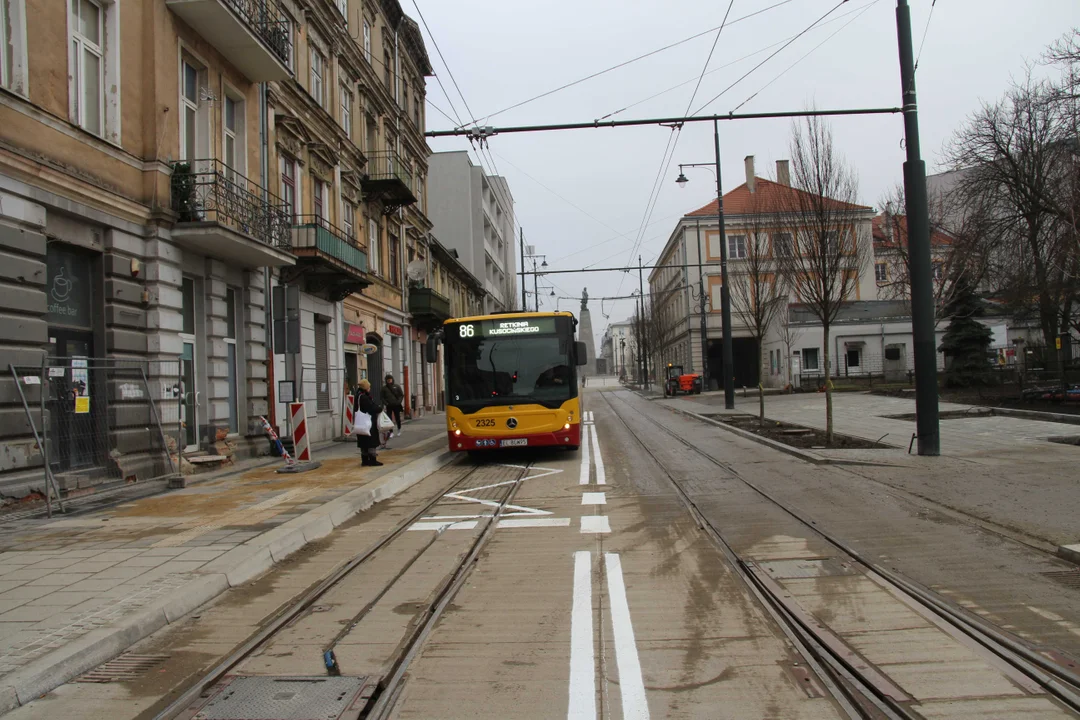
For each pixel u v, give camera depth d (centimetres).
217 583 624
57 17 1037
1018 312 2862
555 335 1548
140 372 1153
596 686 414
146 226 1232
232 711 394
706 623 512
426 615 549
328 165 2111
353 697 407
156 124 1242
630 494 1065
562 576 643
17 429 922
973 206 2562
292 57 1850
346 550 780
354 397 2081
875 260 5097
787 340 4419
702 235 5609
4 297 916
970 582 580
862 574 616
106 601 560
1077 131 1903
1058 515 783
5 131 934
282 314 1405
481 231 5875
